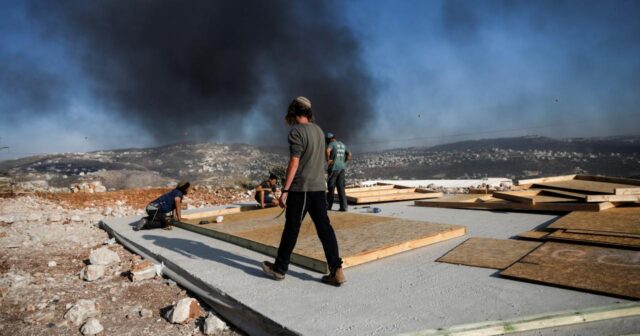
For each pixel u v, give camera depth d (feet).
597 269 11.11
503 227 19.24
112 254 17.65
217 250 17.26
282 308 10.09
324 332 8.57
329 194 26.58
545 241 15.29
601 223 16.39
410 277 12.19
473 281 11.41
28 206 36.83
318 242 16.10
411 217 23.63
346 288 11.50
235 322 10.82
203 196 45.98
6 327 10.82
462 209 25.95
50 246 21.58
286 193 12.10
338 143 26.32
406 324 8.74
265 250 16.22
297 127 11.82
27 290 13.79
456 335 7.93
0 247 20.85
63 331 10.61
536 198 24.91
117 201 42.42
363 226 19.38
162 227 23.89
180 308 11.15
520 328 8.13
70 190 49.65
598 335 7.68
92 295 13.43
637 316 8.26
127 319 11.36
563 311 8.59
